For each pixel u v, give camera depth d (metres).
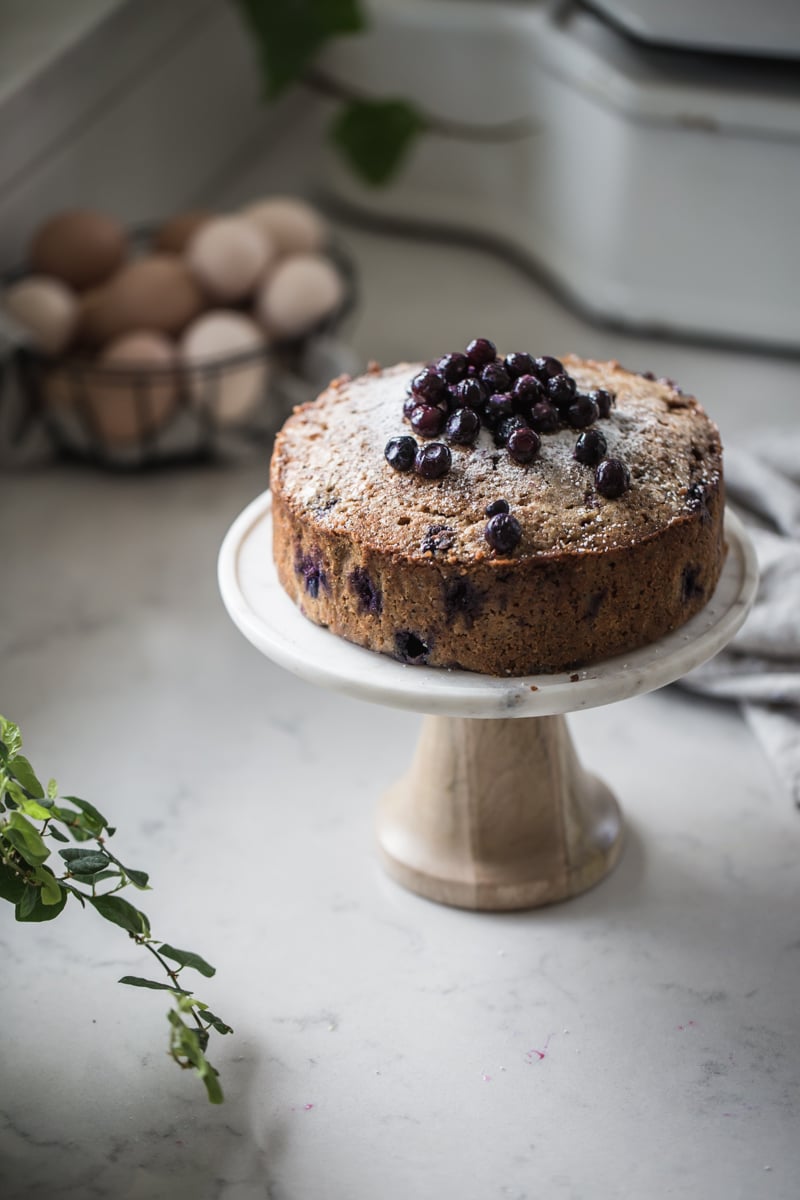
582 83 1.45
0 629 1.27
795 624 1.17
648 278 1.49
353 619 1.00
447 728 1.08
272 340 1.39
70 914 1.09
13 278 1.41
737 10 1.38
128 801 1.15
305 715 1.21
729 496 1.28
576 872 1.10
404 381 1.07
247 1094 1.01
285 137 1.76
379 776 1.17
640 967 1.07
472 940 1.08
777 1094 1.01
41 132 1.44
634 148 1.44
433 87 1.57
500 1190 0.97
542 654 0.99
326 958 1.07
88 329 1.37
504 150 1.57
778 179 1.42
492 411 1.01
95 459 1.41
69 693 1.22
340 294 1.40
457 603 0.98
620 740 1.20
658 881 1.11
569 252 1.54
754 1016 1.04
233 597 1.04
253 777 1.17
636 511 0.99
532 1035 1.04
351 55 1.59
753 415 1.42
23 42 1.45
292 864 1.12
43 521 1.36
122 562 1.33
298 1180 0.98
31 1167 0.98
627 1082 1.01
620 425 1.03
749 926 1.08
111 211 1.54
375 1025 1.04
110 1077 1.02
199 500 1.38
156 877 1.11
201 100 1.63
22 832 0.95
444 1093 1.01
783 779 1.15
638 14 1.41
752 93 1.39
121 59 1.50
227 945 1.08
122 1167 0.98
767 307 1.48
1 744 0.98
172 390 1.36
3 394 1.38
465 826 1.09
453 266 1.62
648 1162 0.98
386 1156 0.99
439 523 0.98
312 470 1.02
